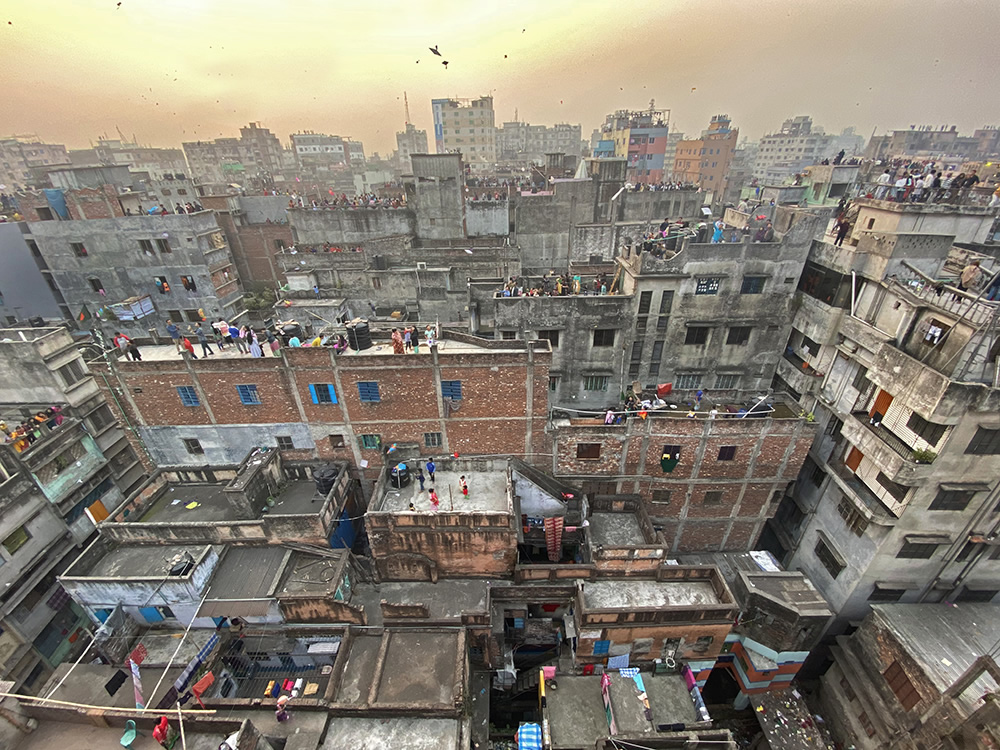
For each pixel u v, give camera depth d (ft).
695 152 393.91
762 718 90.33
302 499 106.93
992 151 445.37
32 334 126.00
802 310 120.16
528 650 107.86
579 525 108.47
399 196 305.12
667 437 105.70
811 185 206.39
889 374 89.51
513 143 640.17
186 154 508.94
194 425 107.76
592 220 206.69
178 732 72.33
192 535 97.86
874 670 91.09
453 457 109.29
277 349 106.52
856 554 96.99
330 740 71.51
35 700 71.15
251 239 239.50
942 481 83.10
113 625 87.92
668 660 92.68
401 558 96.48
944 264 111.86
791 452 105.09
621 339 123.34
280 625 92.32
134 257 183.73
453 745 70.38
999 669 67.10
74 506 117.80
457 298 158.92
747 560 114.11
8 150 465.88
